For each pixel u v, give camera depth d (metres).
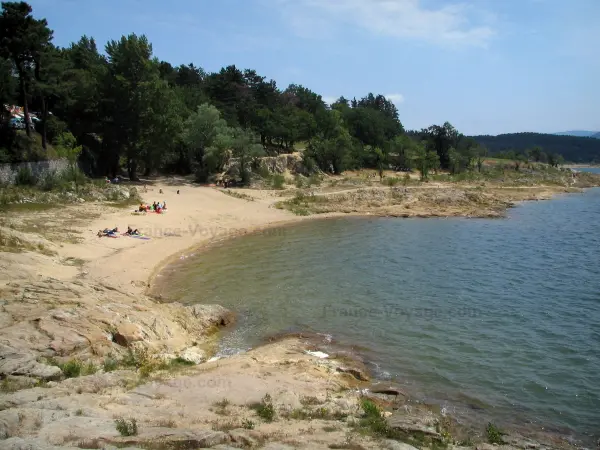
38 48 62.44
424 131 160.75
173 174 97.44
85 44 119.38
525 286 36.31
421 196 88.19
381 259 45.22
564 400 19.73
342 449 12.43
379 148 133.75
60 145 69.50
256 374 19.78
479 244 53.03
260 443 12.25
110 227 50.06
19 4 59.94
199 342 25.08
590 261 44.34
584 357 23.73
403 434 15.02
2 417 11.70
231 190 82.88
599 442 16.84
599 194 115.19
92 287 27.91
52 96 73.38
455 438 16.34
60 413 12.89
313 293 34.03
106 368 19.12
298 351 23.88
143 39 79.81
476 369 22.45
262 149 95.38
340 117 143.62
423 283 37.03
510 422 18.03
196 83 140.75
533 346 25.09
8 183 57.53
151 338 23.08
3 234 35.38
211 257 44.91
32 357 17.73
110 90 79.31
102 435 11.32
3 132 61.72
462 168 150.25
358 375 21.41
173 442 11.26
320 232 60.25
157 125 80.50
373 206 82.62
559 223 68.56
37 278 28.52
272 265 42.19
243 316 29.20
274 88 149.50
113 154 82.44
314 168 112.25
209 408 15.38
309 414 15.82
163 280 36.62
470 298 33.22
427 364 22.94
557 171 167.38
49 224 47.41
